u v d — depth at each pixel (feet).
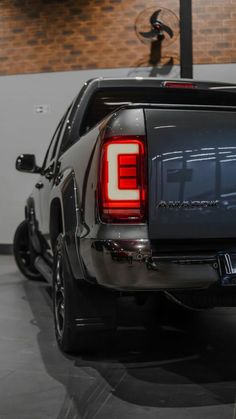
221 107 9.29
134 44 31.09
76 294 10.75
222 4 30.25
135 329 14.08
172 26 30.63
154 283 8.96
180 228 8.97
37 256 19.89
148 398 9.28
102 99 14.08
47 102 32.01
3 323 14.89
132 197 8.86
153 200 8.87
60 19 31.63
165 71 30.94
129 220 8.89
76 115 13.67
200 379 10.21
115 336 13.34
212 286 9.24
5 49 32.24
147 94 14.35
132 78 14.07
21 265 22.29
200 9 30.40
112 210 8.89
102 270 9.09
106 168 8.91
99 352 11.94
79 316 10.75
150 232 8.88
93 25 31.37
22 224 22.38
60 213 13.44
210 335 13.46
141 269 8.81
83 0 31.32
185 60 26.99
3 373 10.69
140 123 8.91
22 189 32.42
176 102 14.67
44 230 16.79
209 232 9.07
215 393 9.48
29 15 31.91
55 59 31.81
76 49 31.63
